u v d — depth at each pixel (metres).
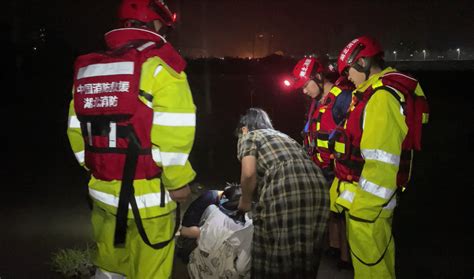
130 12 2.65
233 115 14.87
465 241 5.10
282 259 3.10
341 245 4.32
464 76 28.05
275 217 3.09
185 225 3.85
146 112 2.47
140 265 2.62
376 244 2.99
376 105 2.90
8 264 4.39
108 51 2.62
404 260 4.62
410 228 5.52
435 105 16.58
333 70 4.48
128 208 2.53
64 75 24.91
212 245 3.57
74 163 8.80
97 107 2.49
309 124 4.52
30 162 8.81
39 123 12.88
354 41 3.26
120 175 2.53
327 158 4.17
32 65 26.09
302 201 3.10
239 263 3.51
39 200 6.56
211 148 10.24
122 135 2.47
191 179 2.55
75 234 5.20
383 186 2.86
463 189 7.07
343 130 3.30
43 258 4.54
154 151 2.51
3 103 16.20
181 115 2.45
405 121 2.92
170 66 2.49
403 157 3.03
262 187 3.18
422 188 7.15
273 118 14.00
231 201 3.75
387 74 3.01
